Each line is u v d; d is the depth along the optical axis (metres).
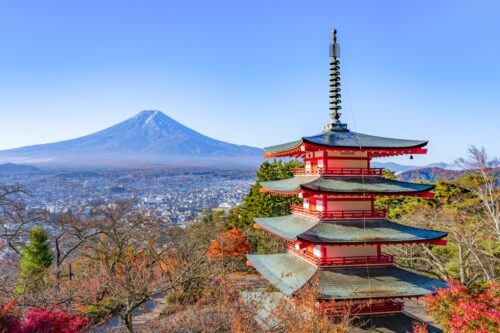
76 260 46.38
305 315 20.08
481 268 34.53
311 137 25.33
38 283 33.16
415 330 20.92
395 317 23.45
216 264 34.41
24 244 40.66
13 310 18.03
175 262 36.12
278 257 29.30
